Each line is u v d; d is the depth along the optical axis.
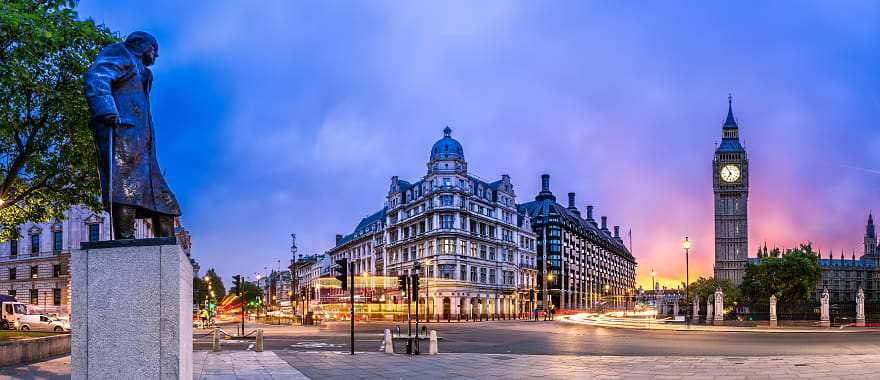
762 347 29.28
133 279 7.63
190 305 8.79
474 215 96.56
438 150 96.44
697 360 22.05
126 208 8.17
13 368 17.20
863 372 17.91
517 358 22.92
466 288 92.69
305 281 183.50
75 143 20.80
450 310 89.38
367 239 122.38
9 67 16.91
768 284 76.62
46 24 17.58
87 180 22.22
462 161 96.19
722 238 142.00
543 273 134.12
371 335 40.88
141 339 7.53
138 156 8.35
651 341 34.12
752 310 76.62
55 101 19.30
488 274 100.56
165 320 7.54
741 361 21.53
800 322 56.47
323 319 74.88
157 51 9.12
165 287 7.58
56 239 73.75
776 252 96.75
